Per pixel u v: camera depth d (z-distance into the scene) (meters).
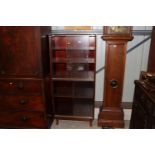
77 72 2.66
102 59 2.69
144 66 2.67
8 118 2.42
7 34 2.05
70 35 2.27
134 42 2.57
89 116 2.58
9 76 2.21
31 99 2.28
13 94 2.28
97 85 2.82
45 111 2.32
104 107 2.57
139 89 1.92
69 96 2.54
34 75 2.17
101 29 2.53
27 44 2.06
